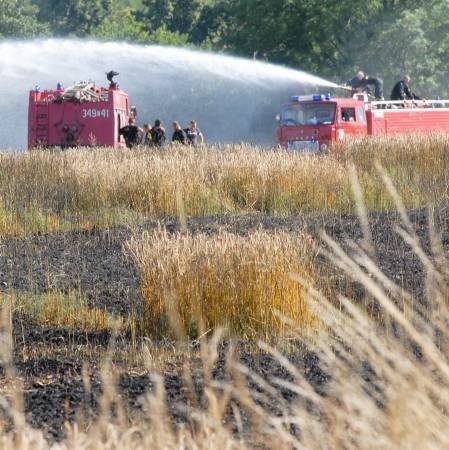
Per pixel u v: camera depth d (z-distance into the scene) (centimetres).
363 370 1847
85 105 11038
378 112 10962
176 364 2708
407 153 7175
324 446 1448
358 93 10894
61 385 2533
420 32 16988
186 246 3256
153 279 3195
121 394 2409
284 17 17988
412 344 1984
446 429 1302
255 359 2752
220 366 2661
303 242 3591
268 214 6288
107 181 6419
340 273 3700
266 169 6600
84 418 2205
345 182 6425
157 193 6375
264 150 7606
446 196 6419
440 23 17325
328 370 1574
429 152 7144
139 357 2780
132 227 5584
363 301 3222
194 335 3108
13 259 4712
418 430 1295
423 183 6588
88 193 6344
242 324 3097
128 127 10894
